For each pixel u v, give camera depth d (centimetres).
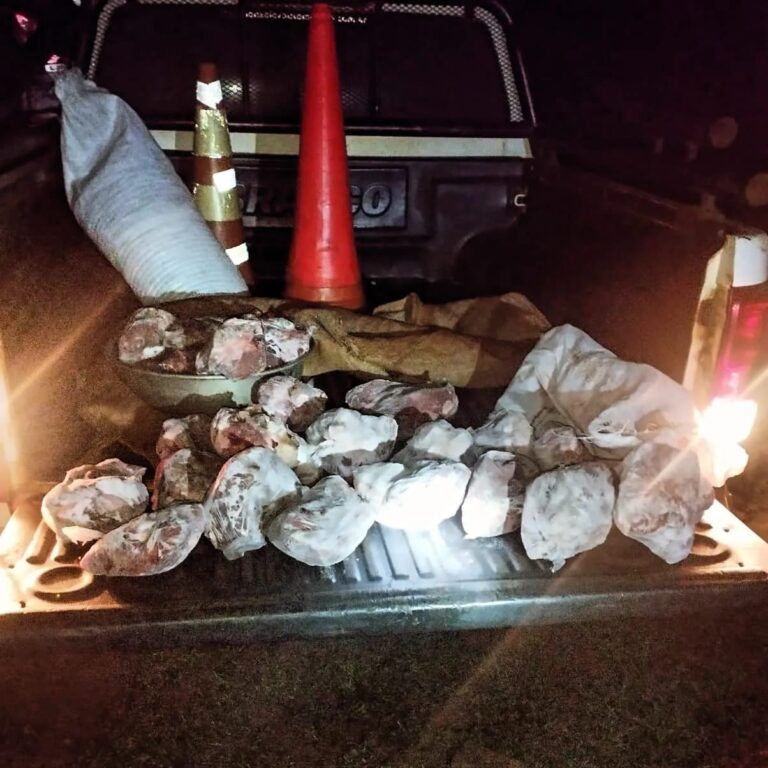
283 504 187
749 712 178
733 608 180
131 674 164
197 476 193
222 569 177
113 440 227
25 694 161
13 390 196
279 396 216
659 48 250
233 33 306
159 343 218
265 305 261
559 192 293
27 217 237
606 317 252
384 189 321
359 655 172
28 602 165
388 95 317
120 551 171
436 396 228
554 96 311
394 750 164
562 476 184
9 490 189
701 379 206
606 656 178
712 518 201
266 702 166
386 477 193
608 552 187
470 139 323
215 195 286
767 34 208
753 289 195
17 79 260
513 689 173
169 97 307
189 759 161
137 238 248
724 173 210
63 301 244
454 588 173
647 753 171
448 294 327
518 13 321
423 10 317
